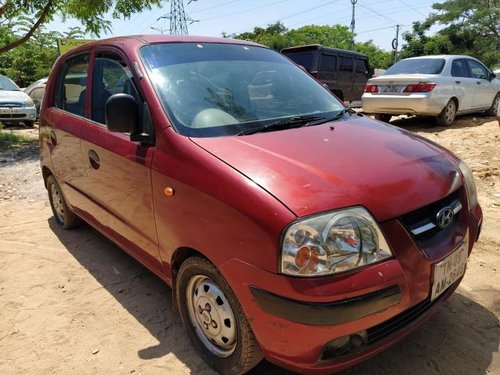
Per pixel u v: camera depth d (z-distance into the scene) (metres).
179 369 2.62
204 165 2.37
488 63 36.28
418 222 2.26
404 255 2.13
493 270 3.53
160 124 2.70
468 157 6.80
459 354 2.63
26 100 12.64
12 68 26.30
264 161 2.32
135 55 3.08
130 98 2.74
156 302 3.32
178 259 2.67
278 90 3.34
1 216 5.21
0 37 11.76
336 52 12.42
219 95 3.00
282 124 2.89
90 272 3.80
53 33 22.59
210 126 2.73
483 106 10.77
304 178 2.19
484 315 2.99
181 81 2.98
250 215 2.09
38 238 4.53
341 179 2.21
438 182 2.43
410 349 2.68
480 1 37.06
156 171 2.64
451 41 38.28
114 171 3.13
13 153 8.80
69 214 4.53
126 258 4.04
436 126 9.80
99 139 3.33
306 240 1.97
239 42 3.72
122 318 3.13
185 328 2.80
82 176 3.72
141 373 2.59
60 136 4.02
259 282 2.05
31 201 5.75
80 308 3.27
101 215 3.57
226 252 2.19
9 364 2.71
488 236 4.11
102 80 3.48
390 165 2.42
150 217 2.80
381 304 2.03
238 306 2.24
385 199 2.17
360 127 3.02
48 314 3.21
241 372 2.39
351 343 2.10
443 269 2.29
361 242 2.03
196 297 2.58
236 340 2.35
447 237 2.38
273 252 2.00
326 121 3.09
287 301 1.97
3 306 3.32
